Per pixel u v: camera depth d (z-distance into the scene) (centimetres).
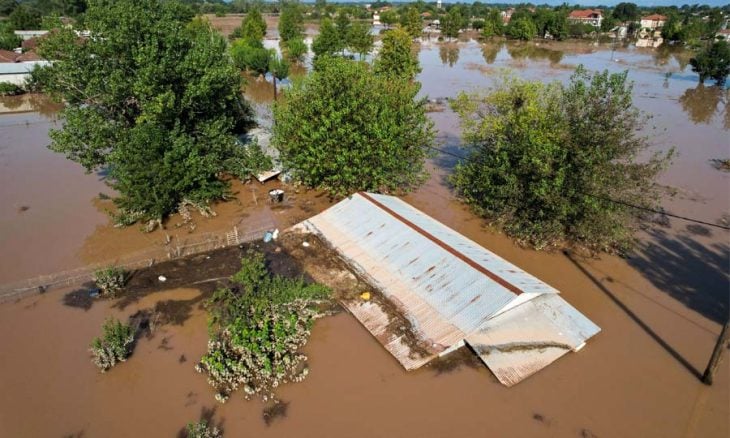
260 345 1548
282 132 2583
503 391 1427
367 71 2642
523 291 1550
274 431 1305
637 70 6856
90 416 1353
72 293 1858
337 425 1323
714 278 1978
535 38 10756
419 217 2150
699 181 2964
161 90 2356
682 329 1694
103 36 2322
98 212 2584
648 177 2098
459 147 3509
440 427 1318
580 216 2102
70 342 1622
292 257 2056
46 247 2225
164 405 1385
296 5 15762
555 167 2075
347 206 2225
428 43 10012
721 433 1309
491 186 2319
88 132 2400
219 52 2827
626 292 1902
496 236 2347
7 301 1811
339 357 1550
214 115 2727
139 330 1670
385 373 1488
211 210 2539
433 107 4547
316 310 1720
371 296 1761
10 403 1394
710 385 1456
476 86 5506
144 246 2223
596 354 1575
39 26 8406
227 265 2031
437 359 1530
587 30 10594
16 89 4916
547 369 1509
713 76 5788
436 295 1655
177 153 2377
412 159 2602
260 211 2588
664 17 11988
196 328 1680
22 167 3183
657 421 1343
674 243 2252
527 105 2369
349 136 2380
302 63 7088
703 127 4100
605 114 2002
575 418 1348
